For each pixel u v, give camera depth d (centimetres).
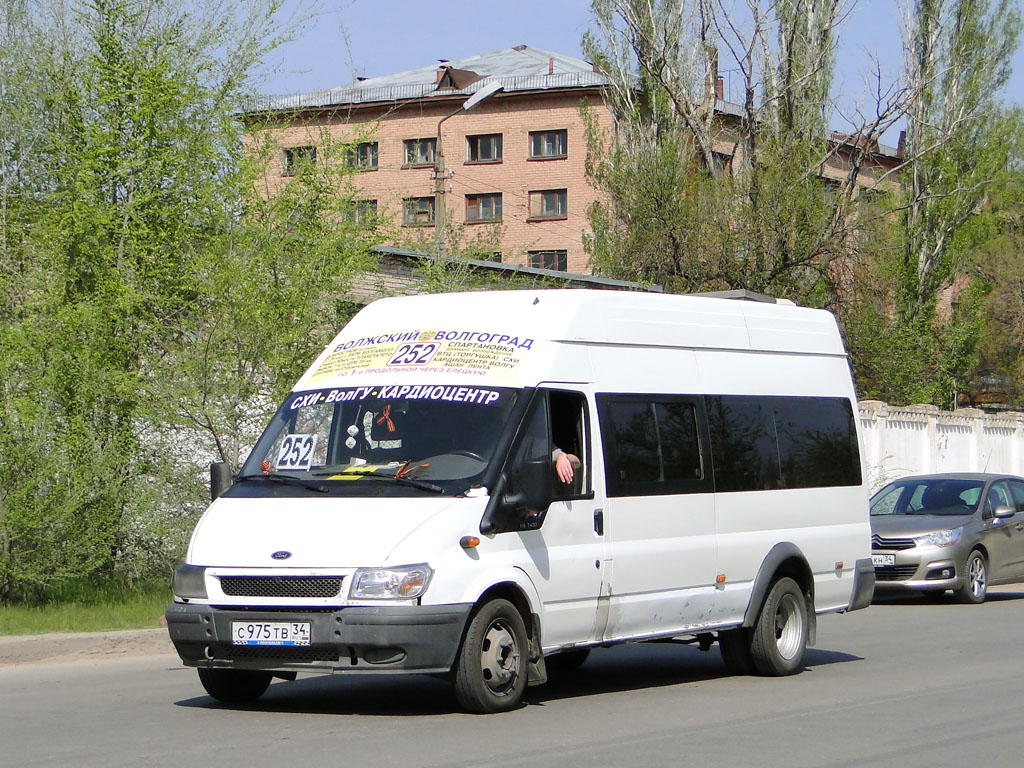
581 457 1081
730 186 3731
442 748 873
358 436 1058
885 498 2302
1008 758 862
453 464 1012
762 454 1262
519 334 1085
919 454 3453
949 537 2112
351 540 956
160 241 1841
